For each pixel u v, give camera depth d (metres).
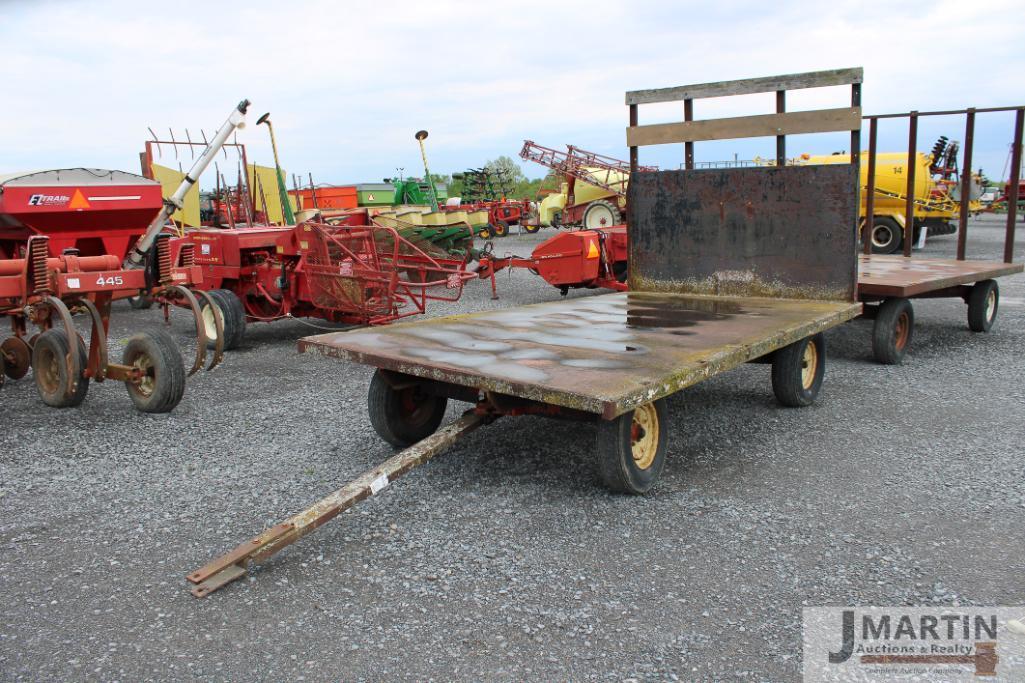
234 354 8.14
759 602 2.96
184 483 4.28
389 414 4.55
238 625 2.85
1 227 6.20
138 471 4.48
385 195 22.66
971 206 28.86
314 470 4.47
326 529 3.62
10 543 3.54
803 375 5.65
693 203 6.88
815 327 5.18
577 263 10.77
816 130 6.21
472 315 5.73
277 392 6.39
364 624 2.84
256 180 14.80
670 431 5.10
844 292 6.20
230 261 8.66
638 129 7.11
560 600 2.98
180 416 5.66
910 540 3.46
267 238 8.62
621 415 3.73
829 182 6.16
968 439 4.89
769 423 5.29
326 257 8.68
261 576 3.20
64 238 6.04
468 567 3.25
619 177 22.62
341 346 4.42
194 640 2.76
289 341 8.96
